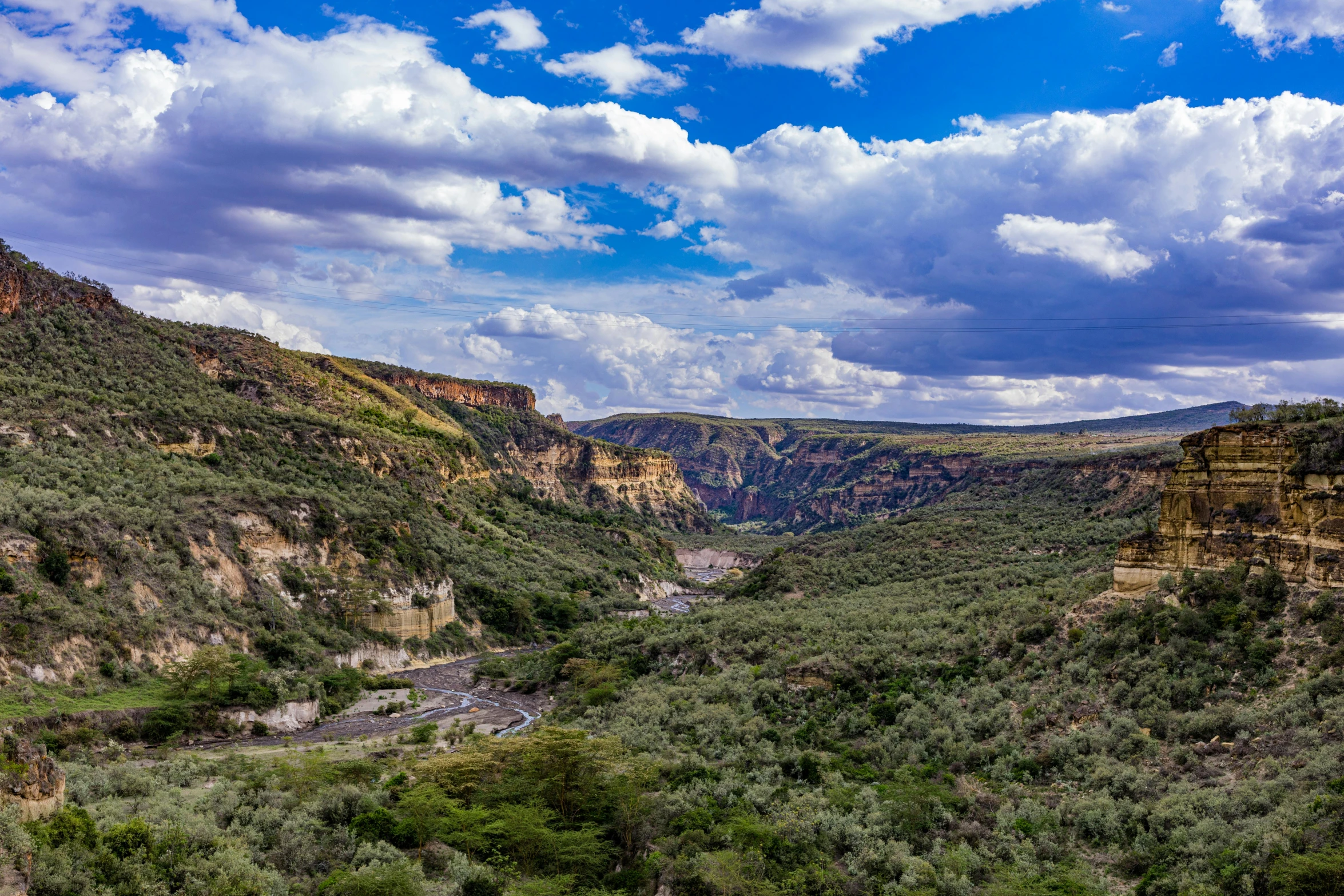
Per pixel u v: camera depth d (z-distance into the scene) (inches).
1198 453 2386.8
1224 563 2292.1
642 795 2182.6
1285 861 1342.3
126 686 3154.5
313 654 4136.3
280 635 4116.6
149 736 2945.4
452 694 4284.0
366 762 2527.1
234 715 3257.9
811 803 2038.6
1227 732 1887.3
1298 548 2132.1
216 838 1753.2
